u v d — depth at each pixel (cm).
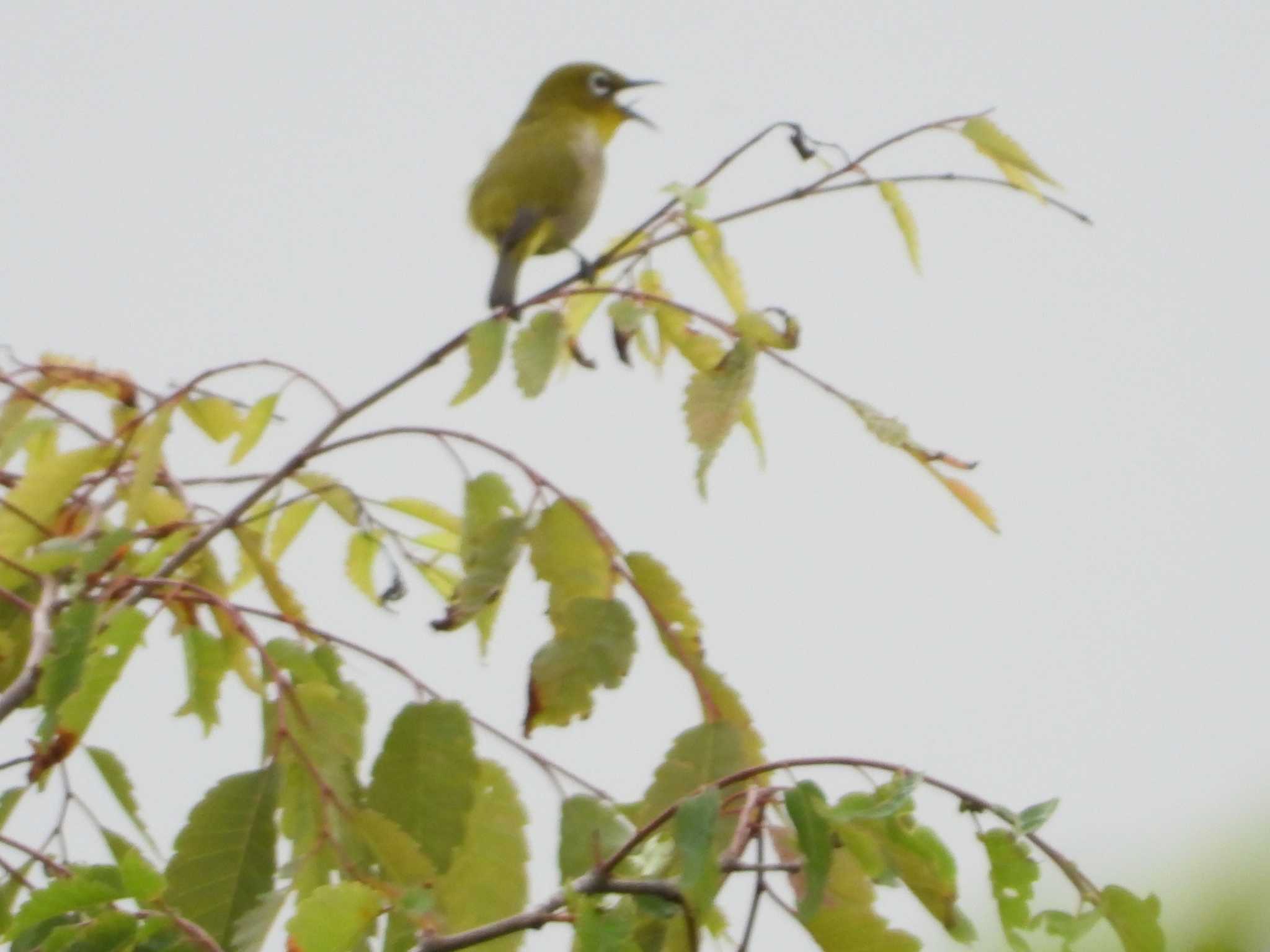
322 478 732
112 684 643
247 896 631
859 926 531
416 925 555
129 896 516
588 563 631
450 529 740
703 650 623
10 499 711
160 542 703
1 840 620
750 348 617
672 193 650
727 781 515
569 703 610
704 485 607
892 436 598
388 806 632
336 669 675
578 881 514
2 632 691
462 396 654
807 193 683
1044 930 514
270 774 643
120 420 775
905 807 496
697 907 483
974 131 673
